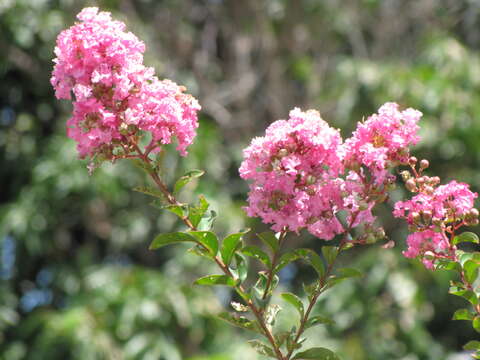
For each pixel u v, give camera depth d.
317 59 4.68
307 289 1.50
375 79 4.06
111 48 1.46
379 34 4.70
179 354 3.46
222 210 3.78
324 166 1.47
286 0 4.51
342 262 4.26
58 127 3.98
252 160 1.44
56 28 3.81
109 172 3.74
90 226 4.13
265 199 1.43
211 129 4.05
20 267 4.11
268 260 1.50
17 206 3.75
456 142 4.07
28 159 3.97
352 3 4.61
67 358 3.64
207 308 3.60
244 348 3.39
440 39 4.30
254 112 4.59
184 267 3.82
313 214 1.44
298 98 4.75
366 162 1.44
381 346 3.78
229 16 4.67
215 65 4.62
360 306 3.80
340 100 4.09
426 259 1.48
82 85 1.46
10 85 4.18
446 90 4.01
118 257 4.32
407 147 1.47
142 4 4.45
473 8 4.71
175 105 1.48
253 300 1.45
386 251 3.89
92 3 3.88
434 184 1.49
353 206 1.46
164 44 4.42
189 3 4.66
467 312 1.50
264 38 4.55
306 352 1.48
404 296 3.70
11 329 3.84
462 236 1.48
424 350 3.77
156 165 1.51
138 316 3.54
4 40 3.86
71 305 3.60
